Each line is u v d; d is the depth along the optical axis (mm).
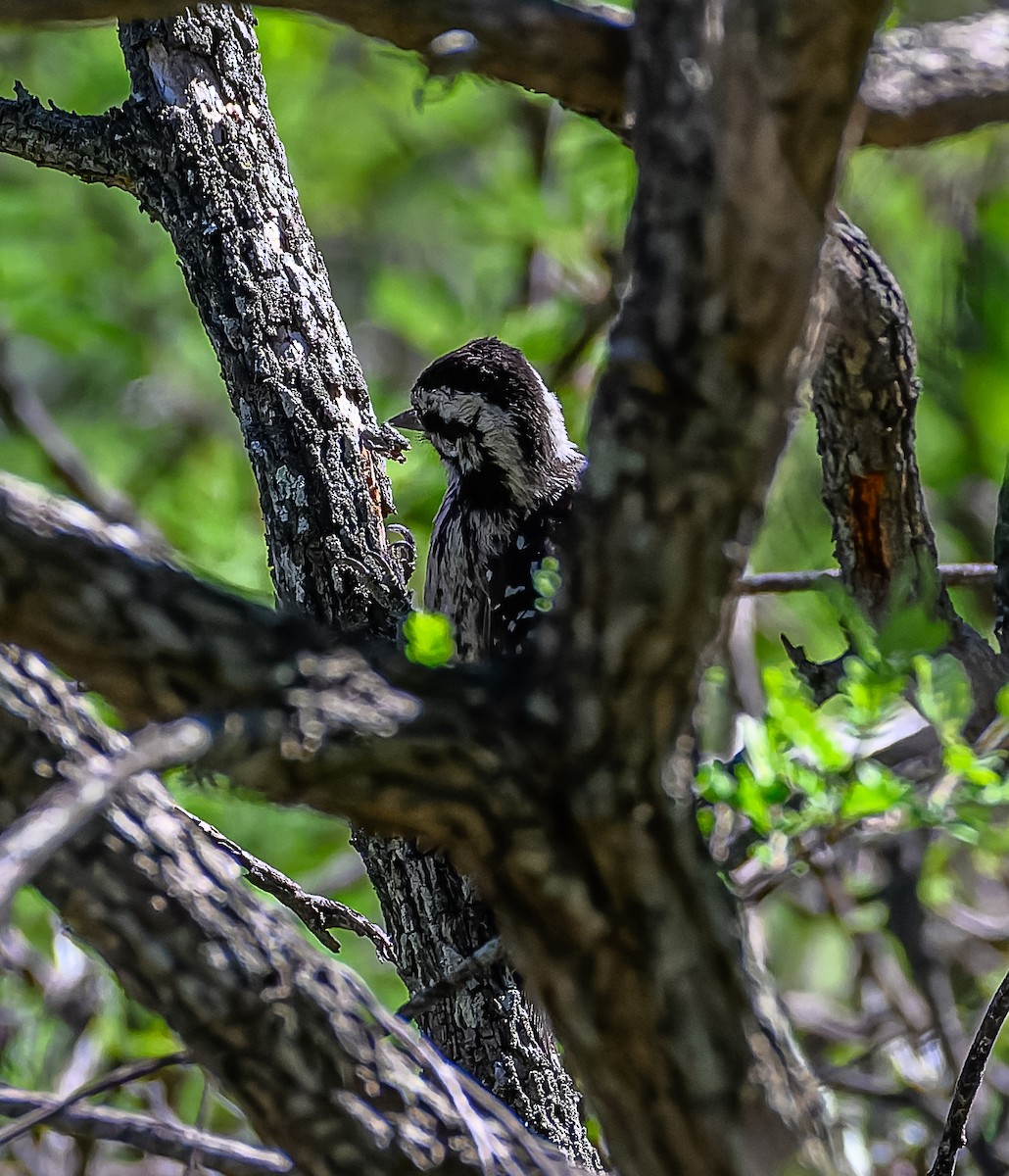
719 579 4578
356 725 4492
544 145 17438
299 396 8500
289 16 5414
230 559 13664
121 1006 10852
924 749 8219
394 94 16812
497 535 11438
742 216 4211
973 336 15047
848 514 8477
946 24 6008
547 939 4941
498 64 5141
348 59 16922
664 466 4445
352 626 8180
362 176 17891
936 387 15008
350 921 7625
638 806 4734
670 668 4609
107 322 15227
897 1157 10820
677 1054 5059
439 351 14617
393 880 8203
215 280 8609
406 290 14969
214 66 8727
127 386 16734
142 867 5305
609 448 4496
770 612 14031
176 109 8625
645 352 4395
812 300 4402
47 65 15734
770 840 6965
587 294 14688
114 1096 10781
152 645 4531
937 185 15070
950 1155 6828
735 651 12195
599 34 5066
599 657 4594
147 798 5492
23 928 11820
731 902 5105
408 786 4582
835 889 12047
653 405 4418
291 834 12711
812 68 4090
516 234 15258
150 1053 10398
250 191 8680
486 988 7941
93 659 4543
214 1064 5367
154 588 4582
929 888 11266
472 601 11492
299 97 16188
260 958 5395
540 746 4645
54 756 5207
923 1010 12562
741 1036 5121
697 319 4340
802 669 8609
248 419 8570
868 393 7938
